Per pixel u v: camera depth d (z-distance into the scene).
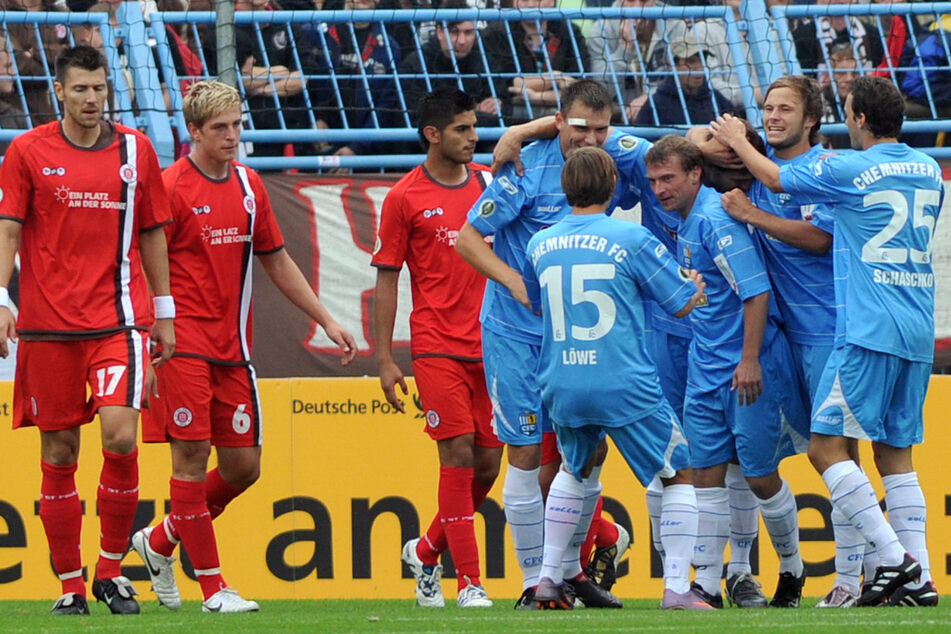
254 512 27.00
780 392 21.70
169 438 22.02
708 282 21.62
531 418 21.52
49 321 20.48
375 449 27.19
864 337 19.83
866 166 20.03
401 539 27.05
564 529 20.11
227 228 22.02
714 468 22.02
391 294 23.42
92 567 26.78
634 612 19.20
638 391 19.23
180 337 21.78
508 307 21.56
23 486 26.81
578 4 34.00
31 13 29.72
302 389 27.22
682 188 21.41
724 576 27.19
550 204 21.62
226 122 21.73
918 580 19.66
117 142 20.78
